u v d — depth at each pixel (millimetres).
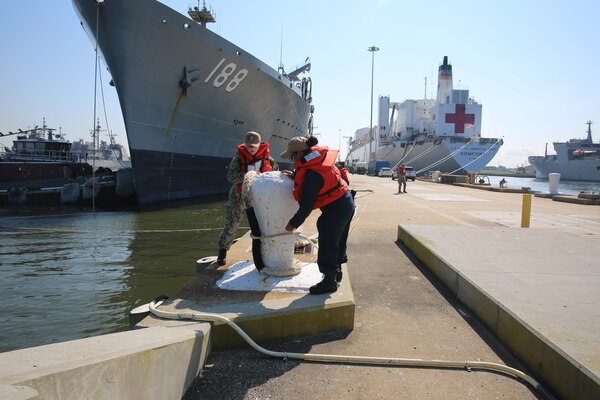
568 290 3264
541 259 4379
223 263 4074
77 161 28875
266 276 3488
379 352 2674
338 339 2857
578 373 1977
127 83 14672
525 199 7988
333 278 3186
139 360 1719
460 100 53562
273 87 21031
